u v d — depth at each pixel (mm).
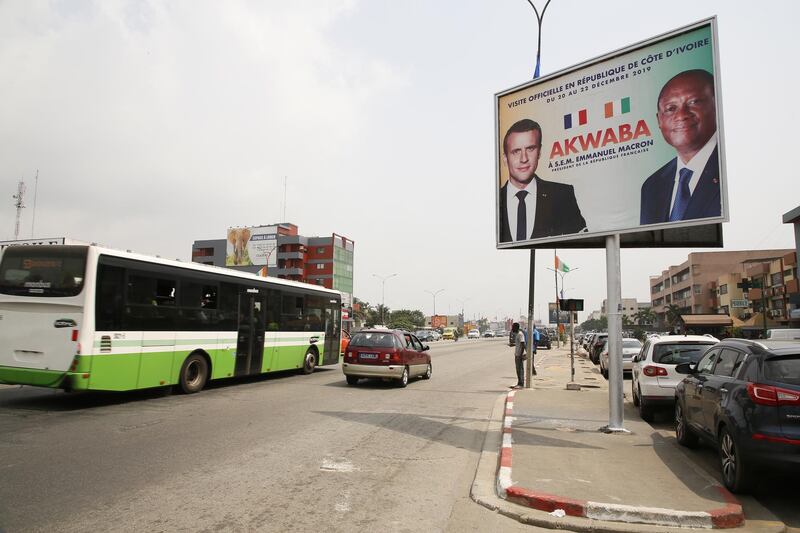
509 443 8008
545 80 9977
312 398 12531
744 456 5559
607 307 9211
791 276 54656
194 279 12875
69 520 4594
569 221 9469
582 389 16406
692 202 8273
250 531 4500
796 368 5598
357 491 5723
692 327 67688
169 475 6008
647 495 5562
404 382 15648
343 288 106750
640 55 8930
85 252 10219
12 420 9031
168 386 12516
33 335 10141
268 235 92000
